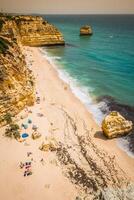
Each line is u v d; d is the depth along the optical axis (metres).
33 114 31.23
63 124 29.77
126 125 27.59
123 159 23.64
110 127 27.16
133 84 47.25
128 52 85.12
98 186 19.50
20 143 24.77
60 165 21.80
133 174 21.42
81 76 52.91
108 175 21.00
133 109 35.28
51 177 20.25
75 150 24.39
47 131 27.48
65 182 19.75
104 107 36.16
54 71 56.09
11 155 22.77
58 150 24.03
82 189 19.09
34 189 18.94
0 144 24.36
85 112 34.28
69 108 35.12
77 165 22.00
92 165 22.20
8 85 29.81
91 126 30.23
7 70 31.78
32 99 33.81
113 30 183.00
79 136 27.39
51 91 41.72
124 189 19.33
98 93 42.22
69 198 18.16
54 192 18.69
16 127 27.09
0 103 27.59
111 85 46.69
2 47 36.88
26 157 22.56
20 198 18.05
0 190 18.69
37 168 21.23
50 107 34.47
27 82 35.91
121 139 27.33
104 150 25.03
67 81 48.84
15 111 29.94
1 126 27.23
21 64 40.47
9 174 20.38
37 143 24.92
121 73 55.75
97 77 52.28
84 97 40.25
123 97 40.19
